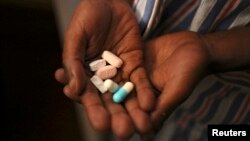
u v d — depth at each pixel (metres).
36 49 0.49
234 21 0.30
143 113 0.25
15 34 0.50
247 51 0.30
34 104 0.44
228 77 0.30
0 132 0.39
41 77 0.46
